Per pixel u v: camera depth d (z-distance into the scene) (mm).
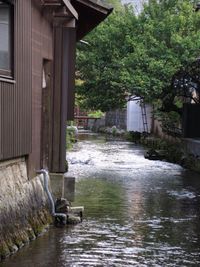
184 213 11016
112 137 37750
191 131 22766
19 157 8320
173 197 12984
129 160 21797
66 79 10375
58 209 9914
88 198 12586
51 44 10172
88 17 12031
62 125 10414
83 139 35062
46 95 10328
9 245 7289
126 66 22438
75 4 11172
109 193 13391
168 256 7766
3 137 7281
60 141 10414
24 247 7785
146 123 35062
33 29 8750
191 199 12734
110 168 19047
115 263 7316
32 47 8727
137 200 12461
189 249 8180
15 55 7777
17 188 7961
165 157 22328
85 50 24750
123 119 41281
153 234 9086
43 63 10219
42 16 9336
